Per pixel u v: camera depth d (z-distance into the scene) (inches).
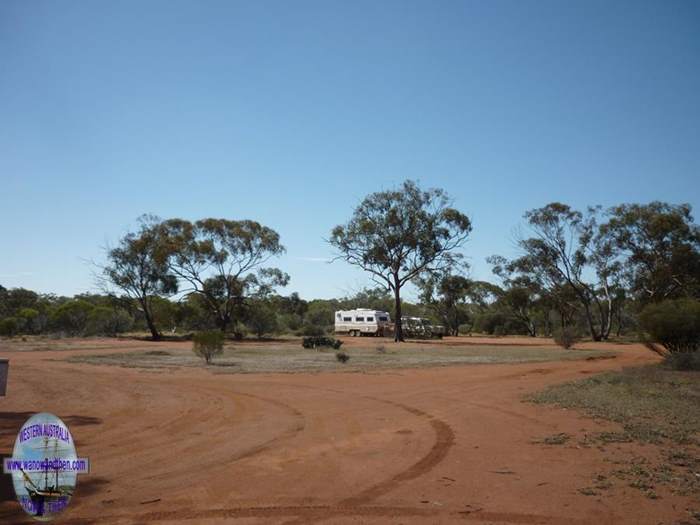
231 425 444.1
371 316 2667.3
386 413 502.6
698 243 2255.2
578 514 242.1
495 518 237.8
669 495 267.1
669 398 544.4
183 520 233.9
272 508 248.8
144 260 2316.7
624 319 3203.7
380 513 243.1
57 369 888.3
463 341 2354.8
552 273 2596.0
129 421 456.8
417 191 2301.9
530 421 457.4
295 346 1813.5
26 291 3476.9
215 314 2501.2
